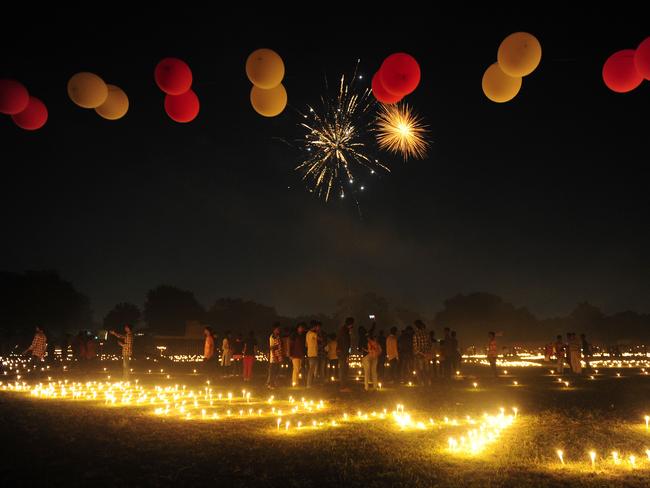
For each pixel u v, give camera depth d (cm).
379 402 1669
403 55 1026
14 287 7262
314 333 2170
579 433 1149
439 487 757
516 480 789
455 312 10319
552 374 3156
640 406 1608
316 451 966
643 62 977
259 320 9600
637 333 9888
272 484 769
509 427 1227
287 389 2114
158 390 2019
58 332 7906
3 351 5912
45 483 765
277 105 1178
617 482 784
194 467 856
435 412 1452
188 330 6769
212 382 2480
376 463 882
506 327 10056
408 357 2448
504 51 1012
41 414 1391
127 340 2262
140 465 867
